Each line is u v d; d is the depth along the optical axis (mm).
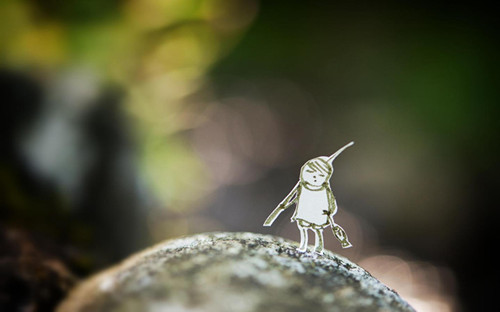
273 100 1208
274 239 343
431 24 1140
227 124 1099
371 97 1166
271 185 1081
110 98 503
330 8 1190
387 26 1170
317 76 1213
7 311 361
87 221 461
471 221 965
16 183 435
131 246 490
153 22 553
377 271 850
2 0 490
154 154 537
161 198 530
